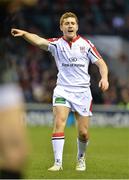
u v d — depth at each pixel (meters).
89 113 28.95
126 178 26.94
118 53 99.44
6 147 10.75
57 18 104.00
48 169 28.83
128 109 78.50
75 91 28.61
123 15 107.50
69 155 39.25
